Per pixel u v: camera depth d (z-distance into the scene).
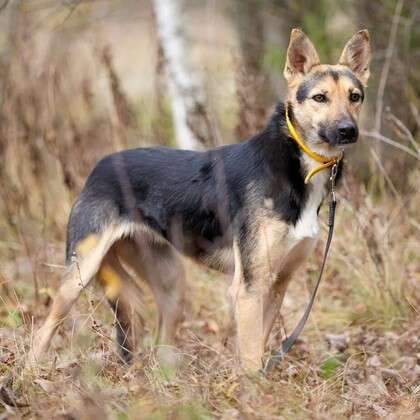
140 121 16.52
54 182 15.34
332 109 9.75
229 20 18.86
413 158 15.32
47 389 8.35
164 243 10.88
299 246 9.93
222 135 15.90
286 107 10.02
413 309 11.52
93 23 18.11
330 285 12.75
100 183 10.73
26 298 12.34
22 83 15.39
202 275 13.34
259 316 9.70
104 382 8.77
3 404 7.89
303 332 11.72
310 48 10.27
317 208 10.00
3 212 14.52
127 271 11.47
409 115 16.34
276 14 18.88
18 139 15.14
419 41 17.03
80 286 10.32
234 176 10.03
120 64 22.86
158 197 10.52
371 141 15.79
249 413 7.84
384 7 17.12
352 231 13.26
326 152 9.88
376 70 16.84
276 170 9.76
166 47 16.88
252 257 9.71
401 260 12.80
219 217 10.06
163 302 10.99
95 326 9.47
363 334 11.44
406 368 10.01
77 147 15.09
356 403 8.62
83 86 16.05
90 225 10.55
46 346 9.98
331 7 17.61
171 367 9.10
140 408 7.82
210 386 8.50
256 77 15.73
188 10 18.45
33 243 13.59
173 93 16.89
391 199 14.75
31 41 16.03
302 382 9.28
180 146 16.58
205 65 15.95
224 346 10.41
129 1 17.53
